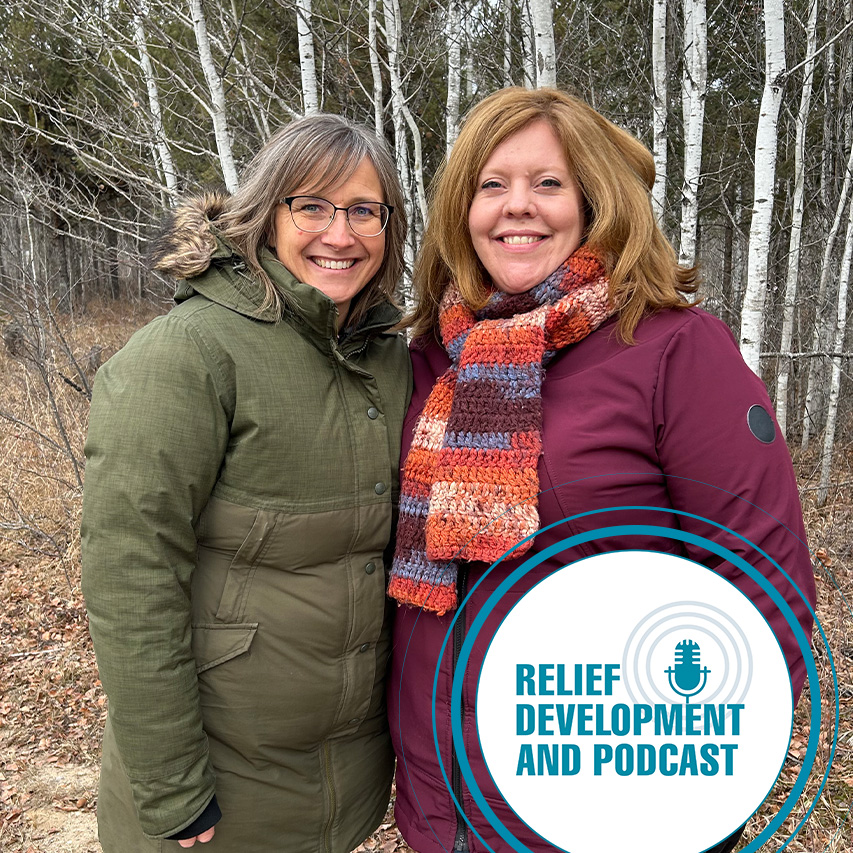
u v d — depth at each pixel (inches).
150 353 49.1
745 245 339.6
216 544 52.5
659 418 50.7
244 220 55.3
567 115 55.3
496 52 214.7
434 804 55.3
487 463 50.9
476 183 57.9
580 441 50.4
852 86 274.2
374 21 184.2
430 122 271.1
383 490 56.1
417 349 67.6
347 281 56.7
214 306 52.4
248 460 50.9
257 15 235.3
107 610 47.3
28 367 240.5
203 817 50.4
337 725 56.4
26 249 307.4
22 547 198.2
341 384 55.1
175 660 48.7
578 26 228.7
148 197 201.6
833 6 245.1
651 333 52.4
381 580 56.6
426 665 54.9
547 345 53.9
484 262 58.8
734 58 253.6
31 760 126.4
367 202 55.7
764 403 50.7
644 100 247.9
